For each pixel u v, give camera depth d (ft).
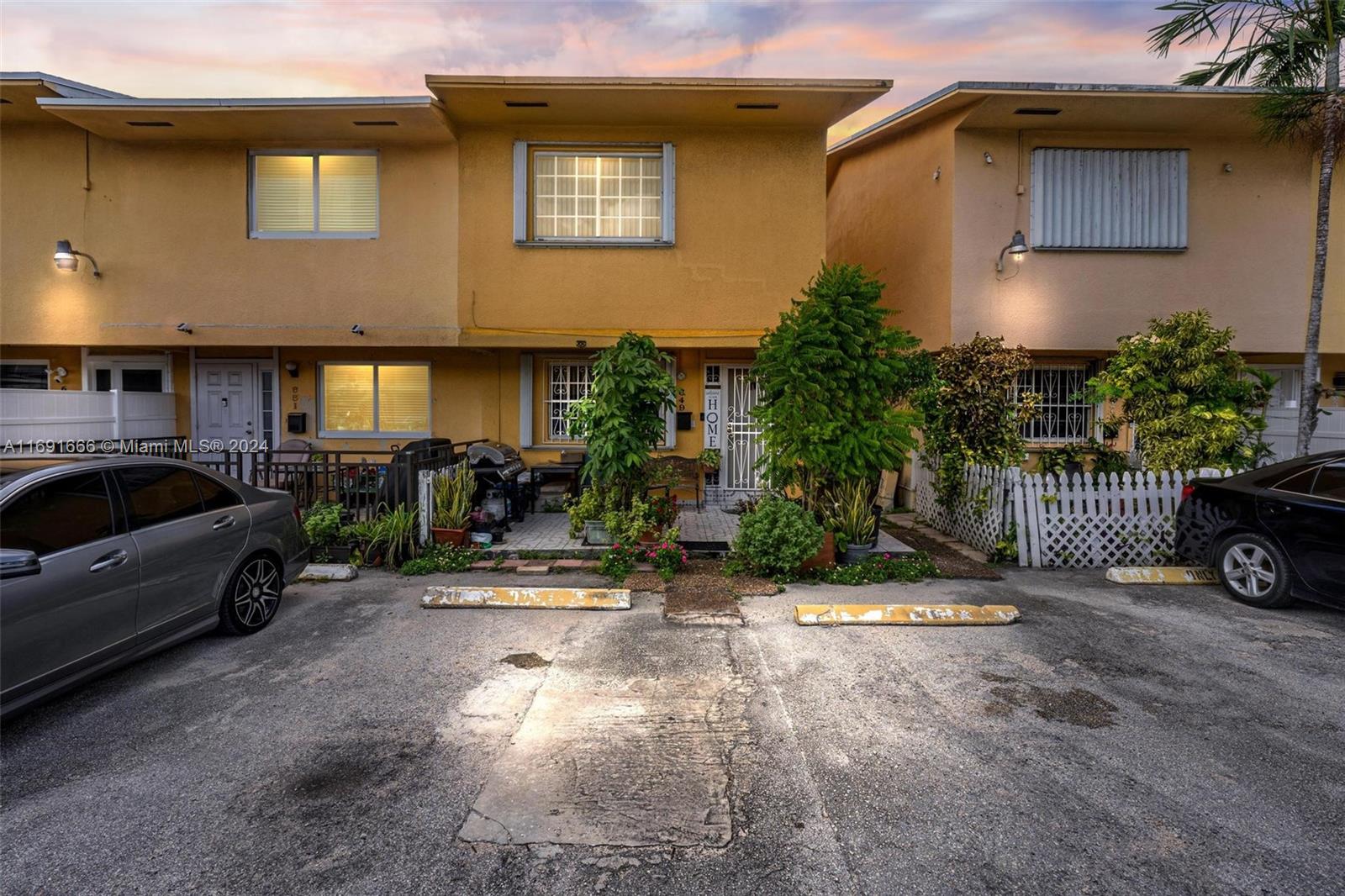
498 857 8.84
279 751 11.59
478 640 17.11
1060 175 34.40
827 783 10.61
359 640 17.08
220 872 8.55
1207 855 8.88
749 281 34.68
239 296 34.27
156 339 34.12
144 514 14.51
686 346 34.35
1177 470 25.54
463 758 11.35
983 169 34.50
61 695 13.64
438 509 26.02
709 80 30.60
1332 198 35.19
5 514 11.87
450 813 9.82
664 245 34.32
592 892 8.21
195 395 37.86
